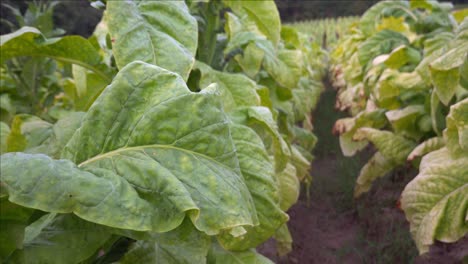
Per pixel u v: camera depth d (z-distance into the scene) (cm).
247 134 92
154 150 62
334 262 227
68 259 61
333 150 416
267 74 209
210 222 58
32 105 180
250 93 129
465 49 127
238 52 165
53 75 199
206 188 60
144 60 88
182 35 94
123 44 88
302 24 1380
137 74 64
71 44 103
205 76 128
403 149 200
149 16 93
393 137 203
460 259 192
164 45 90
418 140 198
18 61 185
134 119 63
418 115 196
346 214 281
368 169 220
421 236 132
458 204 128
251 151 89
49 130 104
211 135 64
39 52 104
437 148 169
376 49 245
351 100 381
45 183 52
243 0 148
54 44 101
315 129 495
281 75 173
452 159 134
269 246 234
